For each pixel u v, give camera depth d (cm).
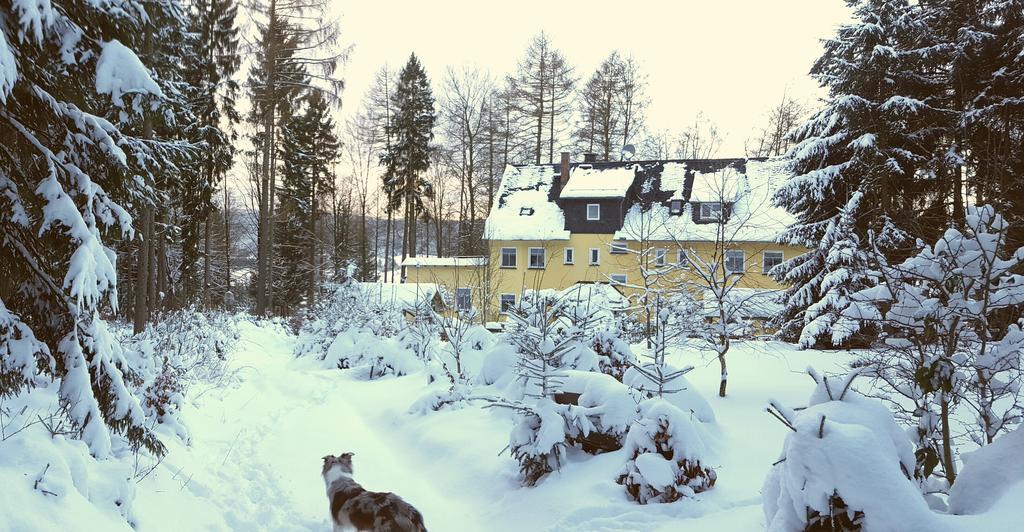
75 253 481
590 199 3503
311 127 3738
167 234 2373
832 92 2022
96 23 543
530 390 871
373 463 825
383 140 4547
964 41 1773
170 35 1405
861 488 383
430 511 660
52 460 460
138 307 1549
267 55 2366
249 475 747
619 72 4400
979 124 1565
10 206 486
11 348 471
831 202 2019
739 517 534
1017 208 938
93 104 634
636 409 724
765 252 3005
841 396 477
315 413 1101
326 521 624
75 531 419
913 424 568
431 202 4531
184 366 1094
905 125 1839
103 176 568
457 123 4541
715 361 1338
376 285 2475
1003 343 488
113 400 553
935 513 385
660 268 1282
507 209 3722
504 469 737
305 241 3609
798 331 2023
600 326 1090
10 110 513
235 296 3772
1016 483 399
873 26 1827
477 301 1717
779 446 752
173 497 597
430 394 1052
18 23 451
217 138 2466
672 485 578
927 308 504
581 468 686
